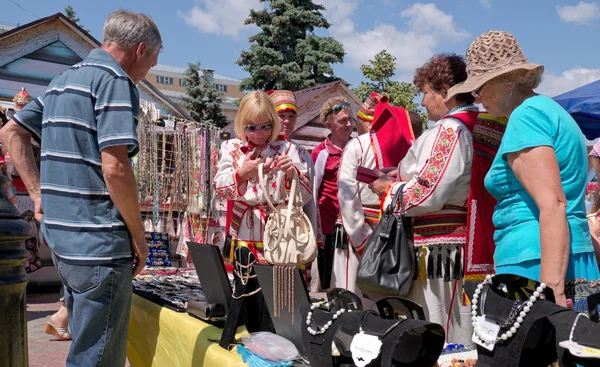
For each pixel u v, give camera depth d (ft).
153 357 10.50
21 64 29.25
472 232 8.01
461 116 8.23
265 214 8.96
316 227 10.87
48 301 24.34
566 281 5.91
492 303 4.88
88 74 7.70
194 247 9.42
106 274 7.58
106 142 7.39
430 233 8.30
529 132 5.90
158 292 11.48
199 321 9.09
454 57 8.62
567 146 6.01
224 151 9.68
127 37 8.09
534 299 4.60
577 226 6.03
